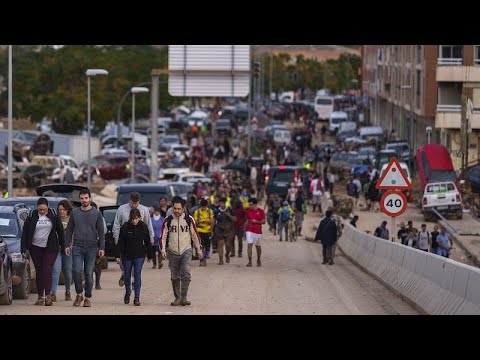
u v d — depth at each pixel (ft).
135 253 113.19
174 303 113.19
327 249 192.03
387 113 625.41
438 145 327.47
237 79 260.62
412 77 457.27
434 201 303.27
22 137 476.54
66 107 572.51
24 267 118.93
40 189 204.33
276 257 210.38
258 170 391.86
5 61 619.67
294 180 355.15
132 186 213.05
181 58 260.42
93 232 110.63
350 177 394.11
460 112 379.76
